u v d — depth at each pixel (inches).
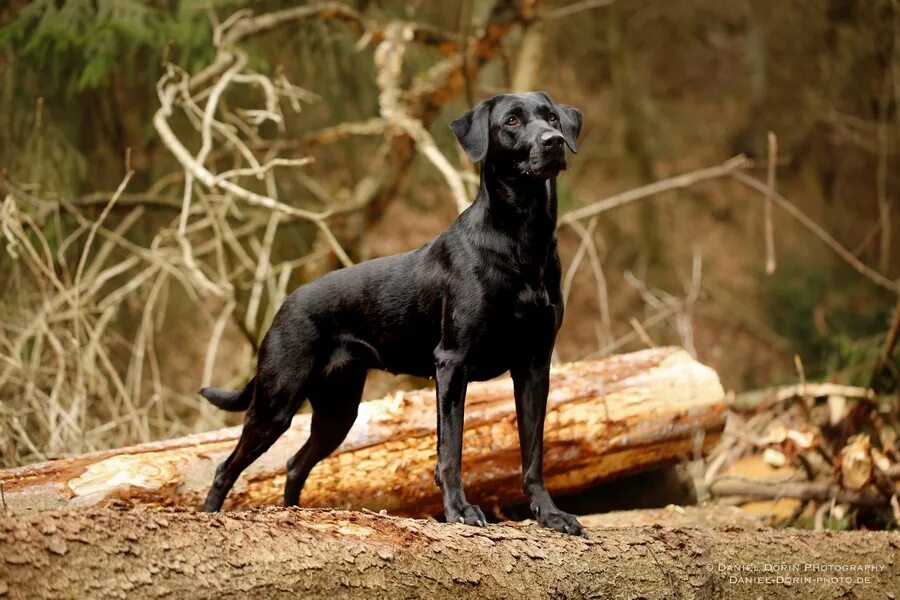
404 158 503.5
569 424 301.7
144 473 257.0
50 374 411.8
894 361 437.7
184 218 398.3
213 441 273.3
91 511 166.4
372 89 609.9
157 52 503.5
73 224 500.1
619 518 315.9
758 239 893.8
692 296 495.8
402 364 246.4
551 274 231.1
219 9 544.1
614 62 881.5
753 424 419.5
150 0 519.8
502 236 225.8
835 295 808.3
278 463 274.2
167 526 169.5
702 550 221.6
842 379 449.7
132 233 544.1
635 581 208.4
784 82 942.4
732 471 458.3
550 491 312.8
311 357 248.1
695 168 950.4
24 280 459.8
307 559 174.7
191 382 577.6
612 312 803.4
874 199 908.6
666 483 340.8
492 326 225.9
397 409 289.3
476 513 214.2
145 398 541.0
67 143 500.7
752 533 237.1
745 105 985.5
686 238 892.0
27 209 466.0
